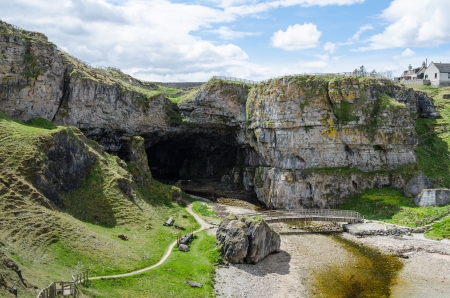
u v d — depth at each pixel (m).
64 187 59.62
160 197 79.25
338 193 82.88
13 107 71.69
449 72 121.62
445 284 48.50
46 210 49.97
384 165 83.88
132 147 88.50
